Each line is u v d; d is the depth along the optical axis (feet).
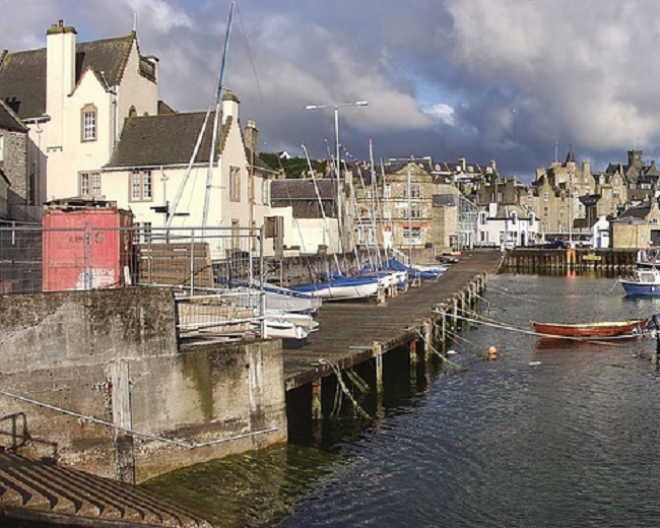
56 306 45.96
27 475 41.04
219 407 51.70
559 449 59.47
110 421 47.50
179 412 49.98
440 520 45.78
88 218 61.26
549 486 51.55
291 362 66.13
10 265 66.03
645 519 46.26
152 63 155.33
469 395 77.41
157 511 39.91
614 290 219.41
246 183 148.15
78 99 139.85
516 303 179.93
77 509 37.17
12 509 35.17
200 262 74.69
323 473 52.29
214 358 51.44
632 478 53.11
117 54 145.79
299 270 147.74
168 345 49.52
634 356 99.55
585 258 321.32
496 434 63.46
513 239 422.82
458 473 53.83
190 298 55.36
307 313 93.76
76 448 46.39
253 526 43.62
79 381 46.62
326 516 45.62
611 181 465.06
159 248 73.82
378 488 50.31
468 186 494.18
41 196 141.18
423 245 304.30
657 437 62.69
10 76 150.30
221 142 137.08
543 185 466.29
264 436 53.78
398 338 83.71
